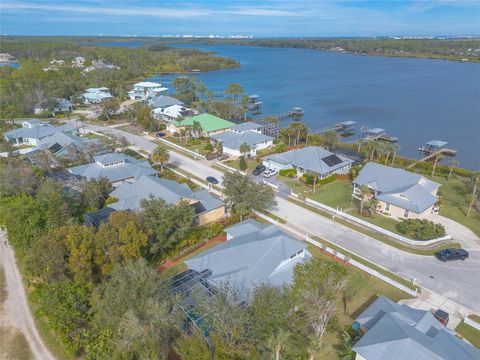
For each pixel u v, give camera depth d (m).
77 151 77.75
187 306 35.31
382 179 65.75
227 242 46.25
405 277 44.91
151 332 29.48
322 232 55.41
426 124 127.31
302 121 133.88
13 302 40.88
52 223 48.81
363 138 108.25
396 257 49.16
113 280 35.00
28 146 93.88
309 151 78.81
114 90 169.88
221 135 96.00
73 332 33.53
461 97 171.75
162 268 46.47
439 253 48.66
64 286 37.78
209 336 31.30
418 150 102.06
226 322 30.56
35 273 40.84
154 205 47.03
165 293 34.53
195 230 52.72
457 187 74.06
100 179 62.94
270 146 95.75
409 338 30.36
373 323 34.81
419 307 39.69
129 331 28.62
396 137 112.19
